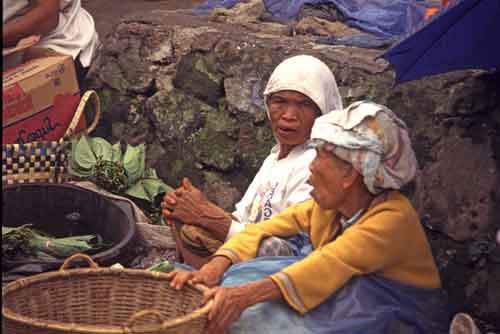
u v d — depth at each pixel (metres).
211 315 2.20
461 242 3.04
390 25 4.29
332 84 2.88
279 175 2.85
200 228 2.78
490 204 2.99
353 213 2.43
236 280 2.40
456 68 3.05
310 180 2.43
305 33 4.22
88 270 2.41
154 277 2.43
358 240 2.33
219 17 4.49
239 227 2.77
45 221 3.74
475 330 2.42
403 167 2.37
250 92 3.90
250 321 2.30
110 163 3.91
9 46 4.15
